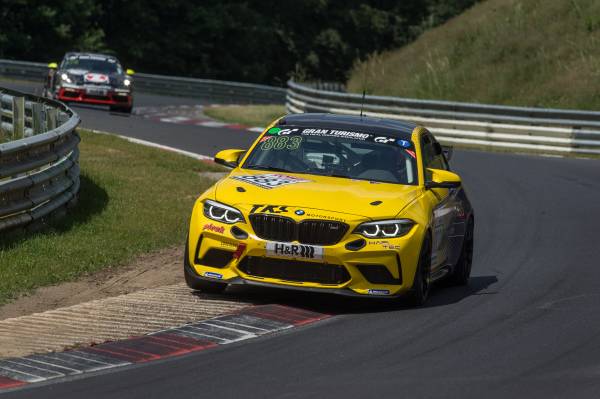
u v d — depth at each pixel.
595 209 62.34
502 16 153.00
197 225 33.78
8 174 40.00
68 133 49.16
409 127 39.22
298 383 24.30
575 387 24.42
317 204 33.09
